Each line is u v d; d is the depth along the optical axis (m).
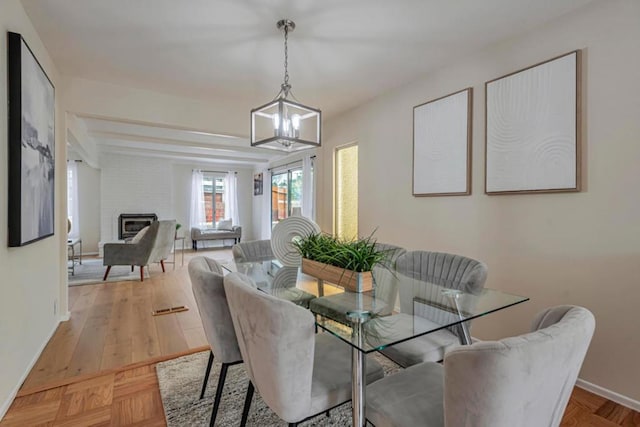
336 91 3.34
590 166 1.89
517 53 2.25
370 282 1.71
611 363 1.84
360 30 2.21
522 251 2.24
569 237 2.00
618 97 1.78
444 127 2.76
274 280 2.01
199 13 2.01
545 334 0.81
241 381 2.04
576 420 1.69
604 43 1.83
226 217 8.88
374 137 3.56
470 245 2.58
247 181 9.20
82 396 1.88
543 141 2.09
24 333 2.02
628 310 1.77
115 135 5.14
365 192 3.69
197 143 5.60
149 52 2.51
